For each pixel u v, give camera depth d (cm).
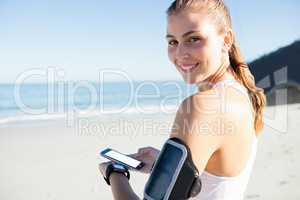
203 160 120
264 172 645
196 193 114
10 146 976
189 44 134
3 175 727
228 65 146
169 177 114
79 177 712
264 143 866
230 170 129
